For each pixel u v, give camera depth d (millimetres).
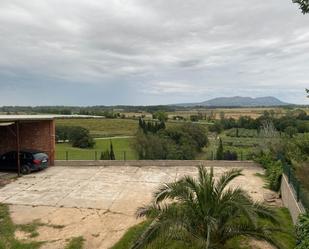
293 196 12281
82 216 13492
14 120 18703
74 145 58094
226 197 8727
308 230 9141
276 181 16406
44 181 18953
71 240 11352
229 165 22766
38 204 14930
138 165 23297
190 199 8906
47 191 16922
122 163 23391
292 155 17672
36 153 21234
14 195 16250
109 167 22797
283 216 12609
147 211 8789
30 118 20250
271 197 15469
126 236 11375
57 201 15328
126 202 15133
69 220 13094
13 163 20938
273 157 21406
